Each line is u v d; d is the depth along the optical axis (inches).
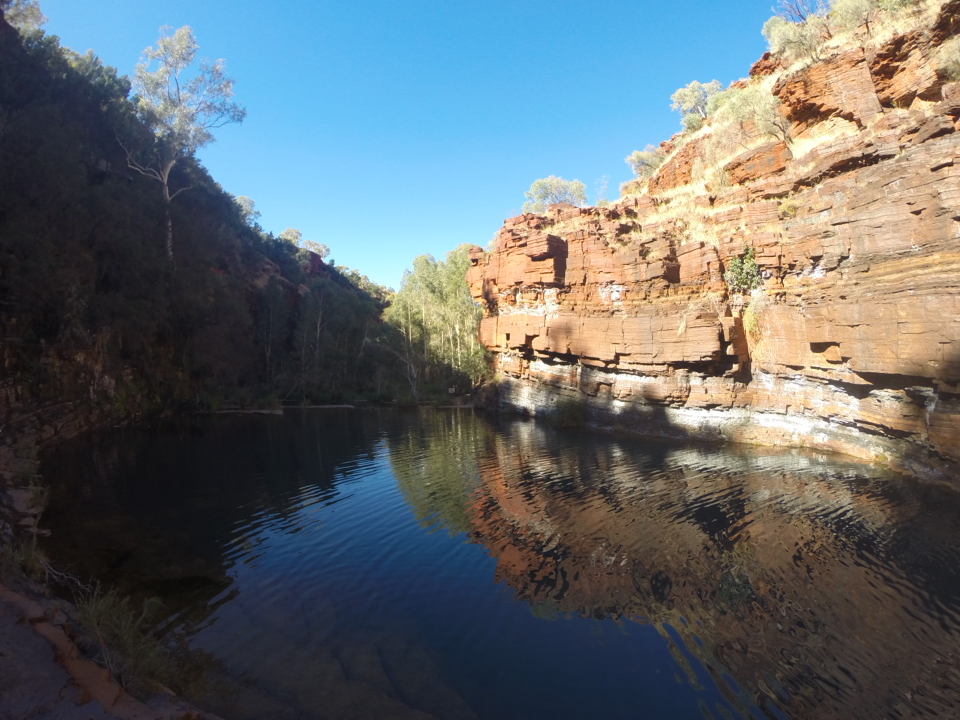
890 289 576.4
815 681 240.1
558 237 1177.4
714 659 264.5
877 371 586.9
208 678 262.4
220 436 1112.8
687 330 861.2
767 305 793.6
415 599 351.3
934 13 681.6
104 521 511.2
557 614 323.6
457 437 1045.8
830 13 912.3
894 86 740.0
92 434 1064.2
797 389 755.4
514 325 1284.4
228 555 432.8
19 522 473.4
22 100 1241.4
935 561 354.3
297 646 294.8
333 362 2167.8
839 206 681.0
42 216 963.3
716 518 468.8
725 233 867.4
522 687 253.9
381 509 561.6
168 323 1444.4
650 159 1674.5
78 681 208.5
